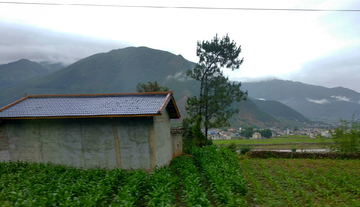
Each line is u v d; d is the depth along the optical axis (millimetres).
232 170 13297
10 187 10102
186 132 30453
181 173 13812
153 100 15188
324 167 16016
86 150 14484
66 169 14016
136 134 14109
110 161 14289
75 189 10055
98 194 9094
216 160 17047
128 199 8922
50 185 10453
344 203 9547
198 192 9398
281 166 16422
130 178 11414
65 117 13859
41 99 16953
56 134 14750
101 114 13594
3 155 15102
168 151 17641
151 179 11883
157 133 14836
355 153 19875
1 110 15188
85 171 13039
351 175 13711
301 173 14219
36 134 14914
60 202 8930
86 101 15961
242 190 10836
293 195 10562
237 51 28719
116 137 14258
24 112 14758
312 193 10734
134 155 14125
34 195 9359
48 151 14797
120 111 13797
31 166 13820
